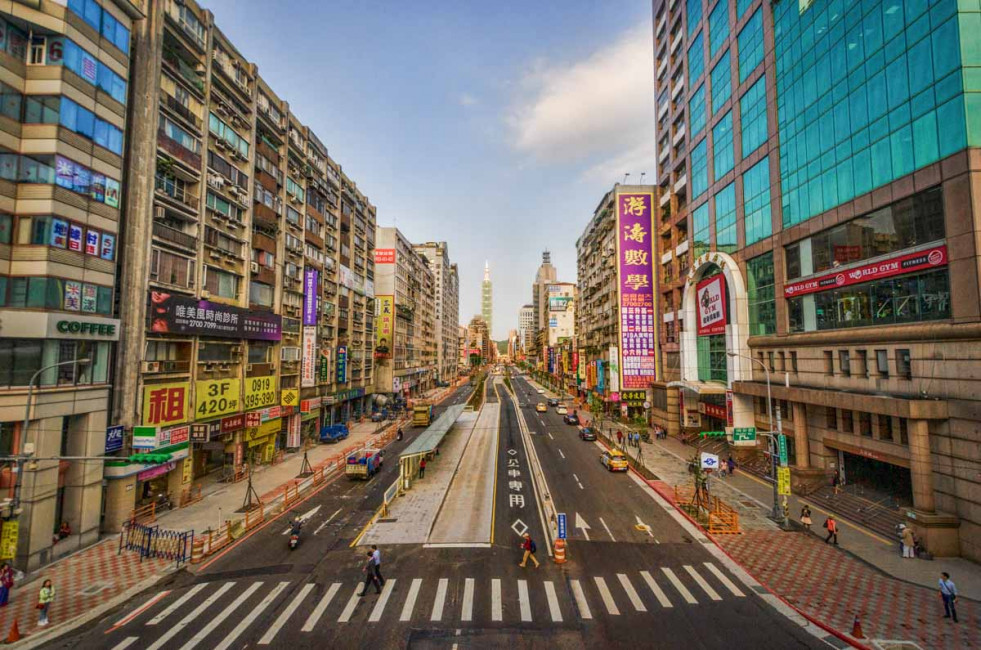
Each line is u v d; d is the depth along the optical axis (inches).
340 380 2244.1
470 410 3139.8
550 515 1035.3
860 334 1034.1
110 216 946.7
